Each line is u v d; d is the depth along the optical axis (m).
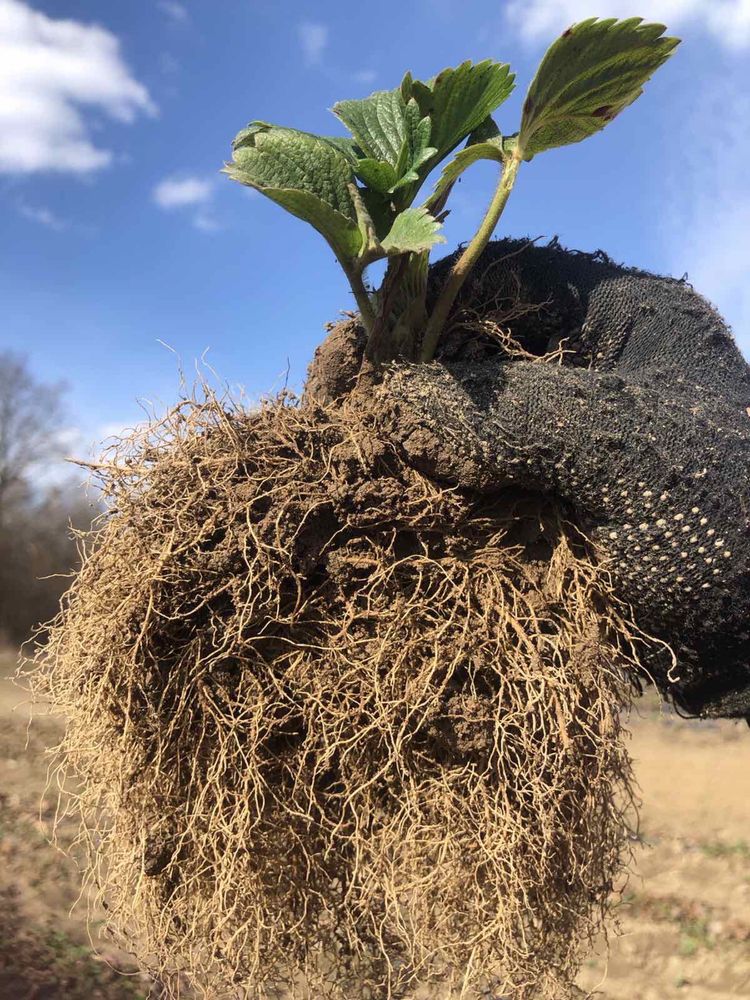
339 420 0.21
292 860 0.20
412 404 0.20
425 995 0.25
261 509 0.21
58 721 1.10
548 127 0.21
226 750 0.20
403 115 0.21
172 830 0.21
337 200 0.20
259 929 0.20
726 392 0.22
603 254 0.24
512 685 0.20
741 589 0.19
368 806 0.20
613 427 0.19
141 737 0.20
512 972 0.19
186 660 0.20
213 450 0.21
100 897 0.23
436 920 0.20
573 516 0.20
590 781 0.19
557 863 0.19
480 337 0.23
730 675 0.20
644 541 0.19
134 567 0.20
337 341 0.23
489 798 0.19
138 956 0.23
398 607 0.20
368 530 0.21
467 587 0.20
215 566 0.20
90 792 0.22
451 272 0.22
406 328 0.22
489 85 0.22
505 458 0.19
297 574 0.20
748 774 1.05
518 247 0.23
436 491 0.20
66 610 0.22
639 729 1.35
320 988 0.22
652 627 0.20
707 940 0.55
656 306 0.23
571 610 0.20
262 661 0.20
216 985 0.22
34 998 0.41
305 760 0.20
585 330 0.23
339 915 0.21
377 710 0.20
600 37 0.19
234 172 0.20
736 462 0.19
